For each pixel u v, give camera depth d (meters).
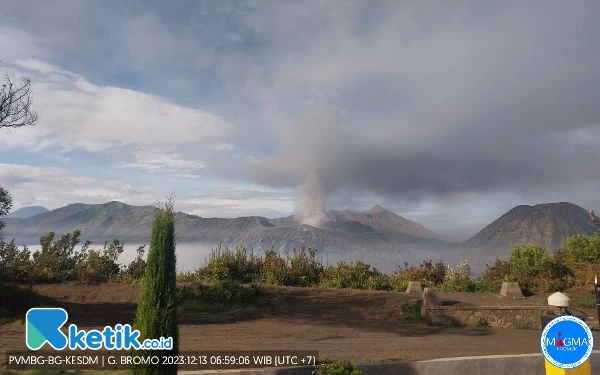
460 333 12.57
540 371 8.01
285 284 20.30
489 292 19.14
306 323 13.69
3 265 18.72
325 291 18.47
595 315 13.81
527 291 17.97
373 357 8.89
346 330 12.70
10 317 12.84
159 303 6.30
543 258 19.12
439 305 14.76
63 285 18.62
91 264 20.97
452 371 7.79
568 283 18.14
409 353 9.47
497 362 7.95
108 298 16.94
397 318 14.84
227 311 15.43
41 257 21.11
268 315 14.88
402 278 21.44
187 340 10.77
